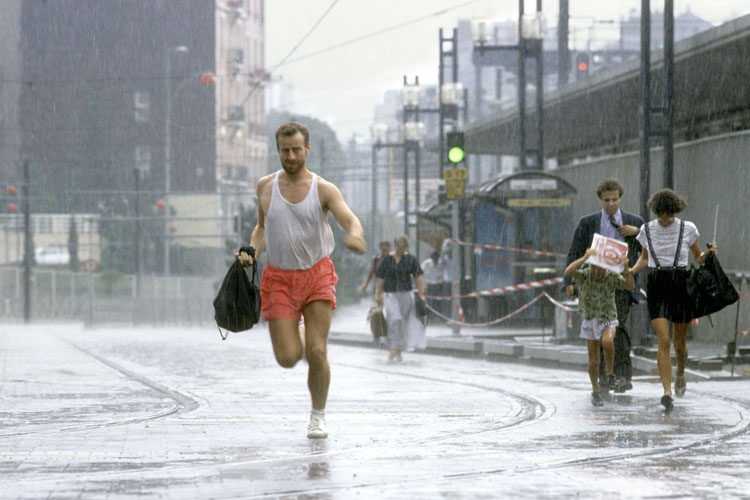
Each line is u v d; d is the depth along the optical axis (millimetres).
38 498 15227
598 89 70812
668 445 20812
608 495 15523
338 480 16719
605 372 29750
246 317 20859
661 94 68062
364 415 26438
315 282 21141
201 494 15523
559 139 96812
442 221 90500
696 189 63375
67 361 50094
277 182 21078
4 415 26828
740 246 58219
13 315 168000
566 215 75062
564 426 23969
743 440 21672
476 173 184000
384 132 124250
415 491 15781
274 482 16516
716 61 57781
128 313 141875
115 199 198000
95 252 196375
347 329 82812
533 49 77062
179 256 196625
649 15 49312
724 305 27875
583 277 29312
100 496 15375
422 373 41594
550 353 45375
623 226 30000
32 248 189750
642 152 49438
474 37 78625
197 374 41000
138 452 19844
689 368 39781
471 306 78188
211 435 22406
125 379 38875
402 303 50406
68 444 20984
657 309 27750
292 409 27984
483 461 18703
